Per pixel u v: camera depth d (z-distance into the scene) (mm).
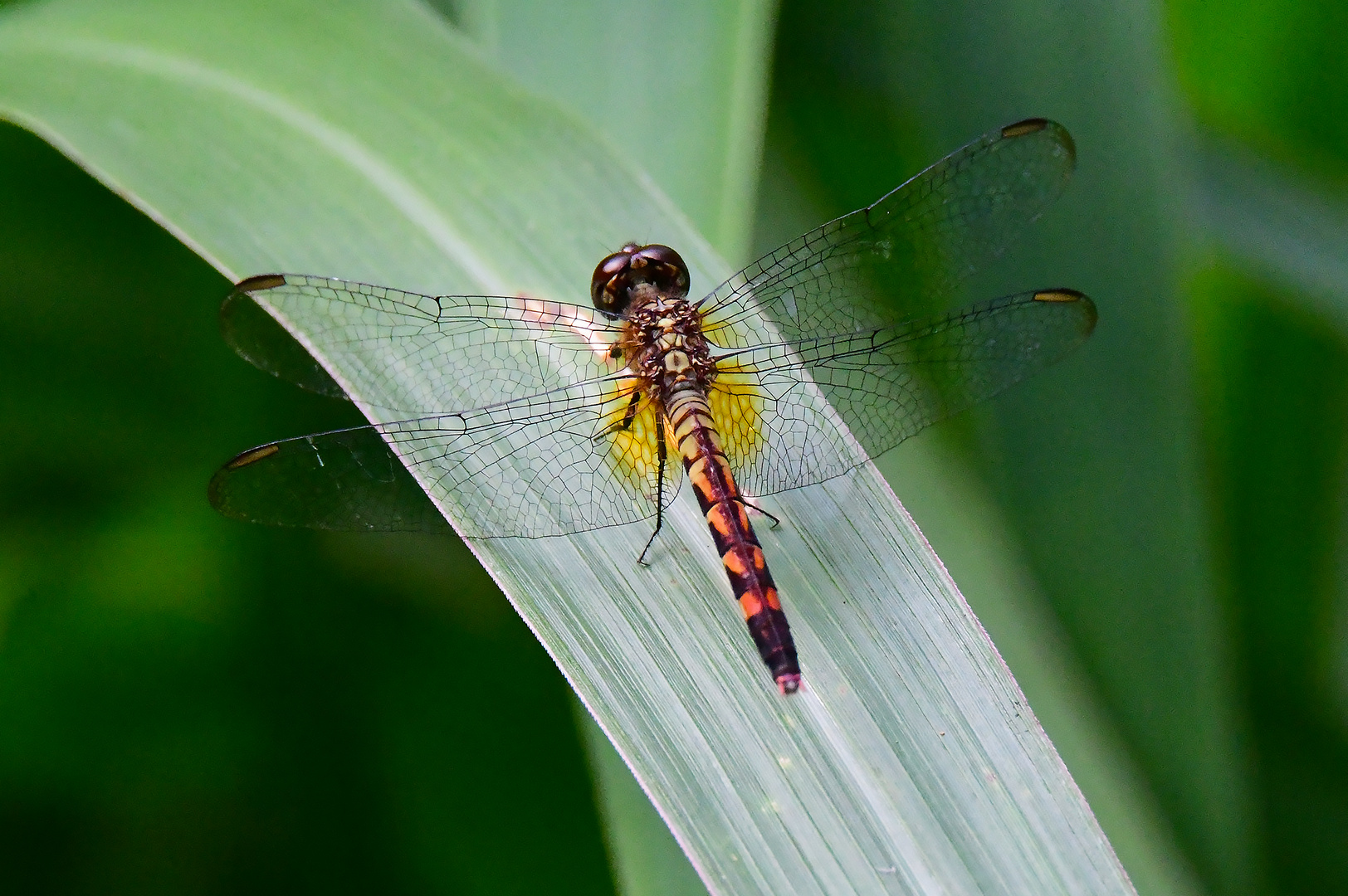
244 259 522
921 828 512
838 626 517
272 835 533
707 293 528
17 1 526
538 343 526
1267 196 533
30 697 533
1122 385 530
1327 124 535
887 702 515
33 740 532
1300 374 535
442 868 532
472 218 527
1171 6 534
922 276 529
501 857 532
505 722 536
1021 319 524
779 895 510
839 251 528
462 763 535
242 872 532
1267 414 536
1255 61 535
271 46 527
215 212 523
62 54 525
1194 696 528
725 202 528
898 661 516
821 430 523
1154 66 529
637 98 530
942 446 534
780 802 513
